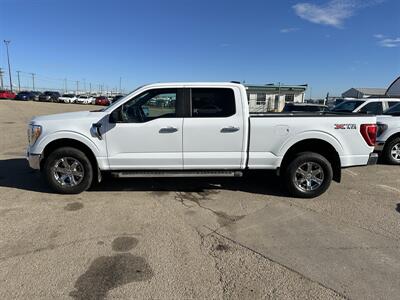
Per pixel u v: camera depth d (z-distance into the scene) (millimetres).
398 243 3885
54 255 3506
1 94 56031
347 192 5891
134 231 4137
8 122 18109
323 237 4027
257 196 5559
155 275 3162
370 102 9961
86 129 5230
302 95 35875
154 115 5285
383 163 8656
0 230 4098
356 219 4617
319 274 3205
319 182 5402
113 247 3703
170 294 2875
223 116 5246
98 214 4664
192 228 4254
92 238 3918
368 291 2934
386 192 5934
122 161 5289
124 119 5238
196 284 3027
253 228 4277
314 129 5266
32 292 2871
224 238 3979
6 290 2895
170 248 3705
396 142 8445
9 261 3369
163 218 4562
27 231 4078
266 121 5246
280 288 2975
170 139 5230
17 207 4887
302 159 5316
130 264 3350
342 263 3414
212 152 5297
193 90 5262
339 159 5383
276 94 35656
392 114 9453
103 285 2988
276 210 4926
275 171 5473
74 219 4473
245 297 2844
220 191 5797
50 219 4461
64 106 41500
